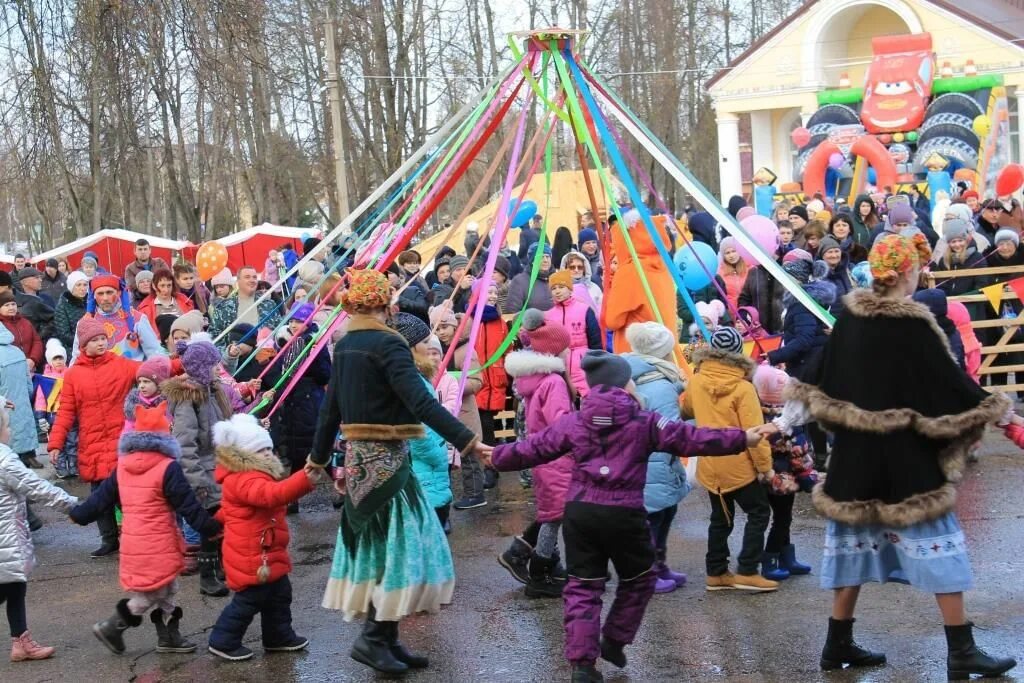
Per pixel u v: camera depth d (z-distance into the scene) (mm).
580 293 10562
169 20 13039
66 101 12914
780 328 10422
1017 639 5801
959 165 29781
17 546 6320
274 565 6172
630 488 5438
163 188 39344
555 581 6988
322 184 37250
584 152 8758
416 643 6281
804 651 5809
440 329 10203
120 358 8914
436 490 7340
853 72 35875
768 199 25625
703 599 6746
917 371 5219
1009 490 8781
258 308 10539
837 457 5387
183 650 6375
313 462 5895
